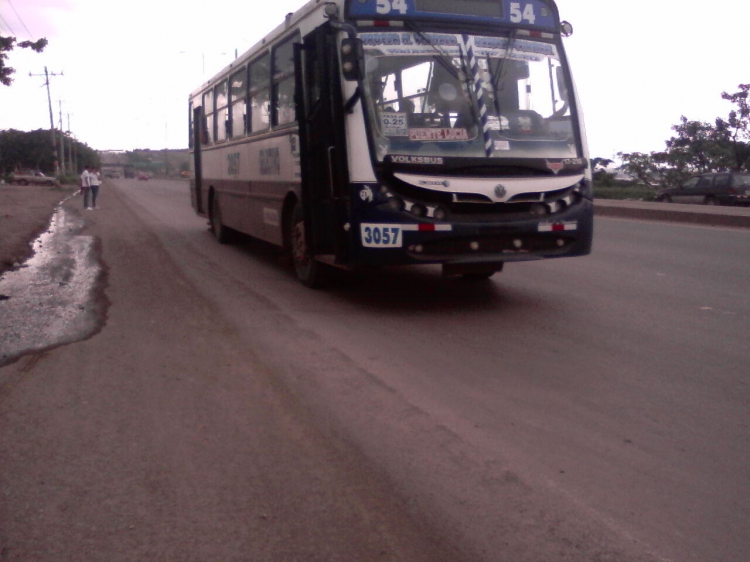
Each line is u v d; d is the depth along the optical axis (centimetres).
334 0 791
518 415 508
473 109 783
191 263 1212
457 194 750
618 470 423
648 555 338
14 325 773
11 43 2702
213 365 626
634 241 1511
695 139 4000
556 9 842
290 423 497
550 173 789
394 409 521
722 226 1866
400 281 1020
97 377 596
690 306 852
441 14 791
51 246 1484
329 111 782
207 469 429
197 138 1648
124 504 388
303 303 874
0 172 9619
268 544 350
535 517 372
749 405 526
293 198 971
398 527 364
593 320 782
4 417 511
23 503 390
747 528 361
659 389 561
